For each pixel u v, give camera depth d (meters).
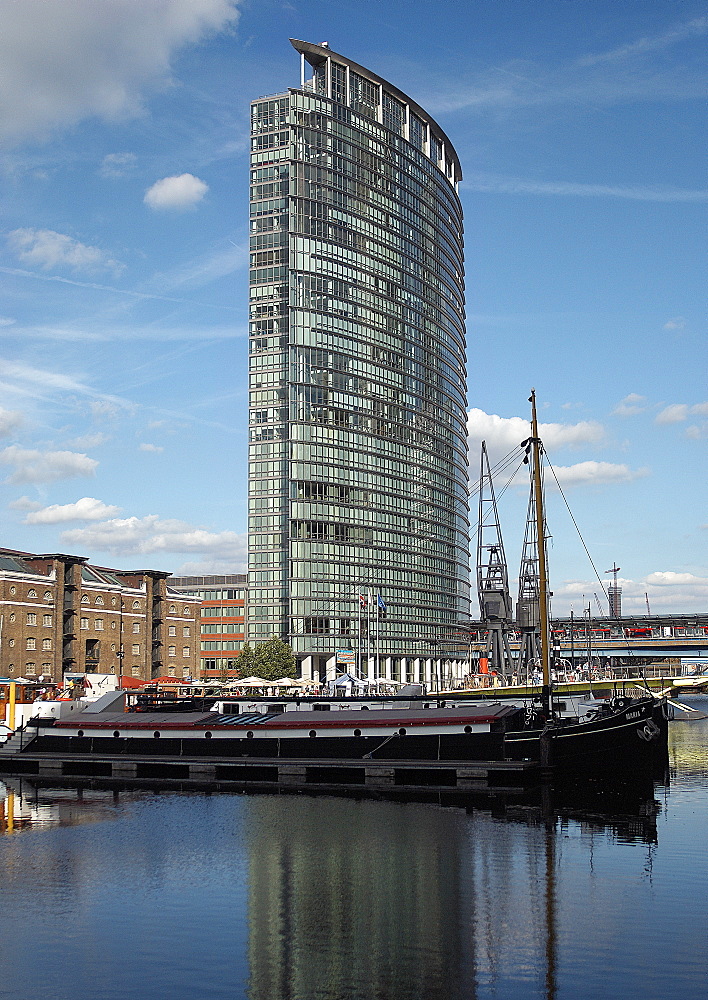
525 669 161.50
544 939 25.44
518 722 55.56
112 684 80.75
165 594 155.38
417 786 53.16
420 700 67.81
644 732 58.25
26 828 42.34
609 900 29.14
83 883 32.09
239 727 59.12
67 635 133.88
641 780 57.06
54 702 66.12
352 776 56.09
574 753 54.81
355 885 31.44
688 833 39.38
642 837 38.62
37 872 33.75
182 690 126.56
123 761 60.69
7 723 66.88
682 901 28.86
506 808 45.94
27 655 126.12
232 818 44.16
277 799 49.69
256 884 31.77
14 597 124.81
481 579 185.25
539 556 69.38
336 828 41.22
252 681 101.06
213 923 27.36
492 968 23.33
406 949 24.80
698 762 69.50
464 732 54.28
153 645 153.00
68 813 46.28
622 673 196.00
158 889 31.23
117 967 23.75
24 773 62.62
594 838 38.50
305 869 33.81
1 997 21.86
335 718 58.22
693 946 24.72
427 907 28.62
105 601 141.62
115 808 47.66
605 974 22.81
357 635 191.38
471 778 53.31
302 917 27.83
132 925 27.27
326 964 23.77
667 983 22.17
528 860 34.69
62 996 21.91
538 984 22.23
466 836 39.09
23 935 26.41
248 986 22.39
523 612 155.62
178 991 22.12
